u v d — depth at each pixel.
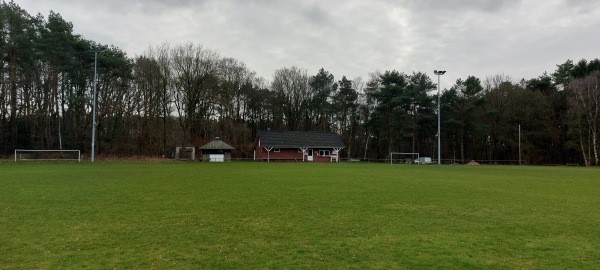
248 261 6.88
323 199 14.35
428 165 50.88
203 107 61.09
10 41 46.69
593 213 11.84
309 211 11.80
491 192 17.20
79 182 19.89
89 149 55.47
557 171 37.19
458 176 27.52
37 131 54.41
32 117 53.06
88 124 55.50
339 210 12.00
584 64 66.56
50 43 50.38
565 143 65.69
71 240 8.18
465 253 7.47
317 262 6.86
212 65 58.31
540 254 7.45
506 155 75.75
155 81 56.22
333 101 83.25
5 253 7.24
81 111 55.31
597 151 60.59
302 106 84.31
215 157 57.09
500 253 7.50
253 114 82.81
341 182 21.27
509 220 10.68
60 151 46.81
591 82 59.78
